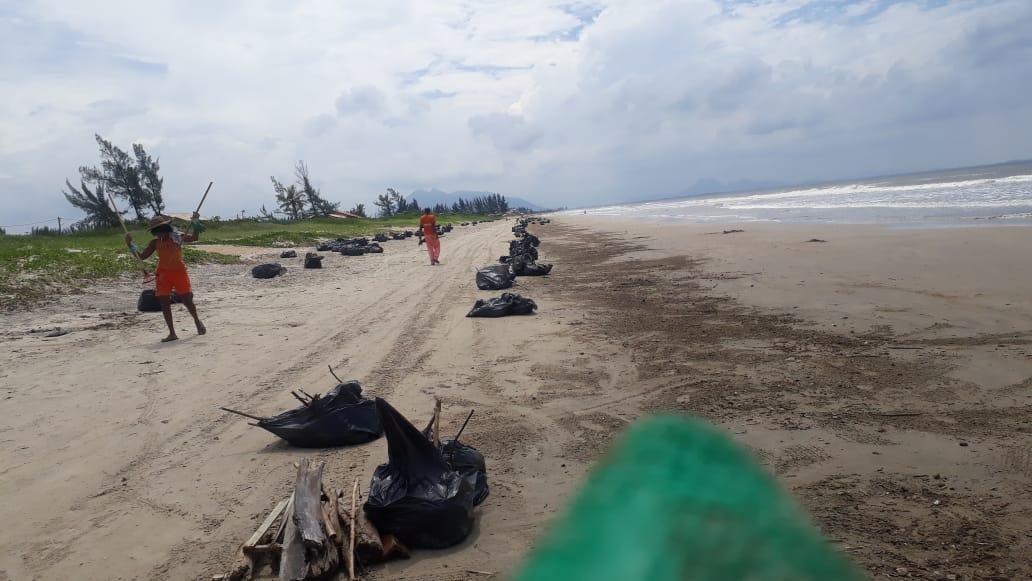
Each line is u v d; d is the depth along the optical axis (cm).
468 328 1024
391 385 721
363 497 445
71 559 392
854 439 500
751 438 514
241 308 1315
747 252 1795
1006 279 1038
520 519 412
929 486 420
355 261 2386
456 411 625
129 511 450
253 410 656
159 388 740
